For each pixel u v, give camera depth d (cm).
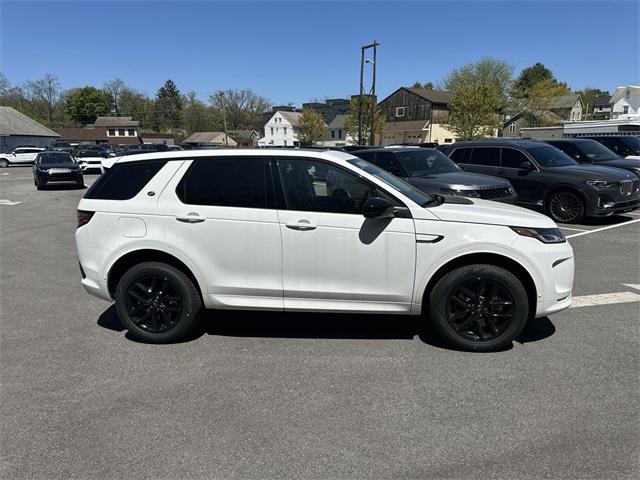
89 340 461
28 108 9800
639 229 991
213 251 425
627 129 2145
